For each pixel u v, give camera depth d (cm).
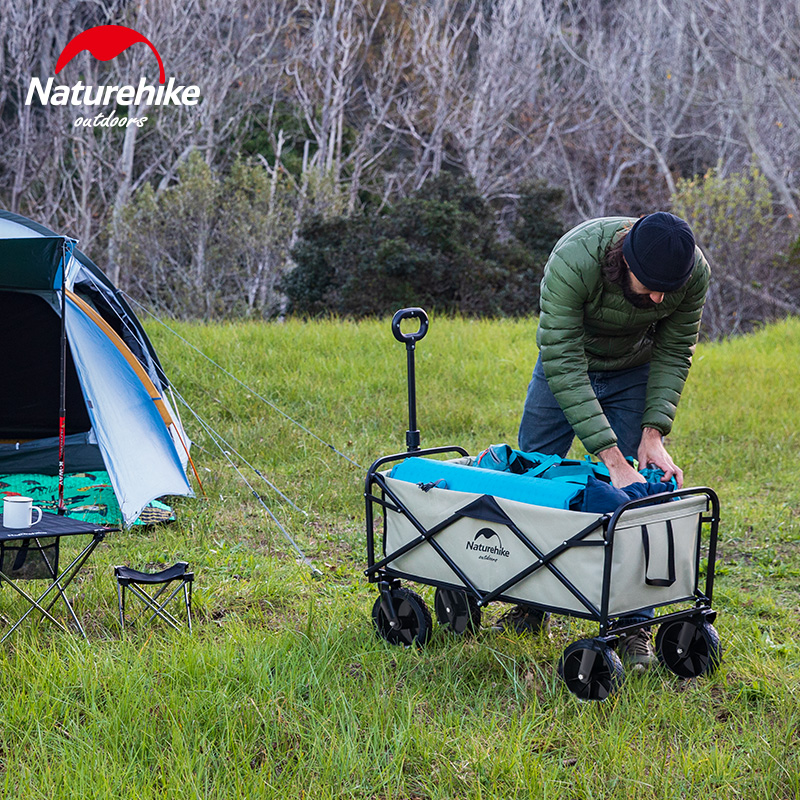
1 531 509
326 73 4547
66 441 872
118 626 540
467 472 492
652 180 4425
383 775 381
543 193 3403
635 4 4847
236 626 533
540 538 449
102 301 951
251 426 1111
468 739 409
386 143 4706
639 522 438
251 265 3722
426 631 505
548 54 4984
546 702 445
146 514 779
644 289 471
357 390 1293
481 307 3016
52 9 4225
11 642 504
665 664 485
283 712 428
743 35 3888
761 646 522
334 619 542
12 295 852
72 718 423
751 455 1042
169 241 3672
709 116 4547
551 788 370
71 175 4019
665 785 372
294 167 4478
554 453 561
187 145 4300
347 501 844
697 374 1517
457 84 4650
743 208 3234
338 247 3228
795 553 730
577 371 492
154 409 832
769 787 377
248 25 4484
